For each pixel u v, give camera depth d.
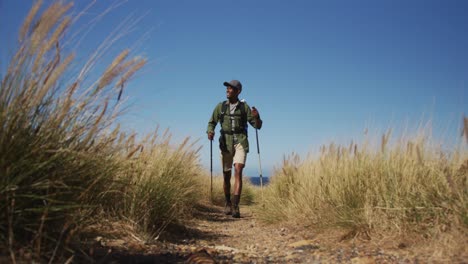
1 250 2.26
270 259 3.32
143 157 4.67
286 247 3.93
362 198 4.34
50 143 2.52
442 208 3.37
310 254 3.46
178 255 3.31
